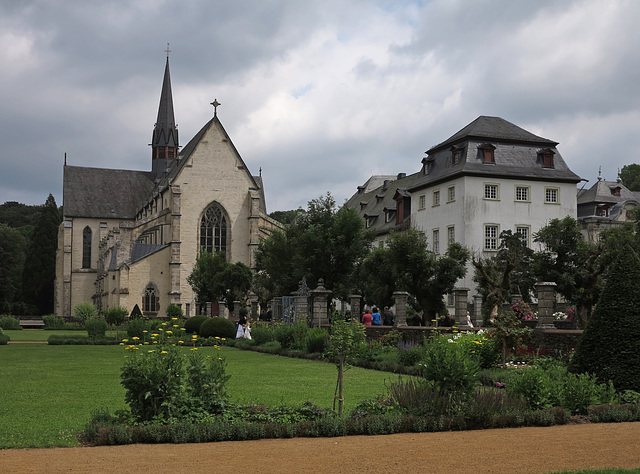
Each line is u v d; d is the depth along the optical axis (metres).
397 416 13.05
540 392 14.56
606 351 16.16
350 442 11.77
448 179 64.88
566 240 45.75
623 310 16.12
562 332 23.41
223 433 11.92
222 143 80.62
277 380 21.12
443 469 9.80
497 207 62.84
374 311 42.47
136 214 103.50
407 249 45.06
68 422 13.50
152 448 11.18
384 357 25.81
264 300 63.03
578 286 44.12
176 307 66.19
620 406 14.38
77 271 102.25
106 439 11.48
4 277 108.88
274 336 39.81
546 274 45.69
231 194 80.69
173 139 103.94
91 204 104.50
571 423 13.84
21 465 9.91
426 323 43.94
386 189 90.75
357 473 9.53
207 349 40.16
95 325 46.56
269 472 9.55
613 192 81.88
